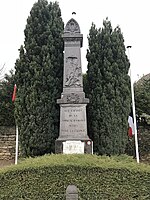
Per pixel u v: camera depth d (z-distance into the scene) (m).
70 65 12.98
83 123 12.13
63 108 12.34
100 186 7.72
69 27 13.47
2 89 16.62
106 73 13.52
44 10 14.40
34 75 13.15
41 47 13.67
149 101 16.20
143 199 7.63
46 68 13.24
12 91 16.48
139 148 15.50
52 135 12.75
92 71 13.87
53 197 7.63
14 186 7.79
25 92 13.08
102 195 7.64
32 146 12.55
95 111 13.23
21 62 13.48
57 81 13.40
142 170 7.90
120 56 13.89
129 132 13.43
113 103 13.19
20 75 13.41
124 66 13.88
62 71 13.66
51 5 14.62
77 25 13.52
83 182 7.74
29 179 7.82
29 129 12.67
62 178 7.79
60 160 8.35
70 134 12.00
